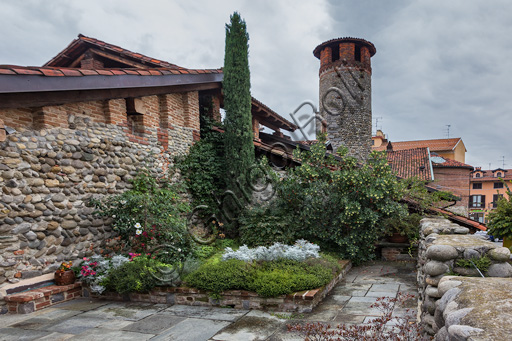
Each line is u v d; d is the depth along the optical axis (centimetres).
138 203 581
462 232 484
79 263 539
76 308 475
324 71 2120
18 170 456
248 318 434
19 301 443
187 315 447
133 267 518
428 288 293
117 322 421
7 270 444
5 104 427
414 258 827
